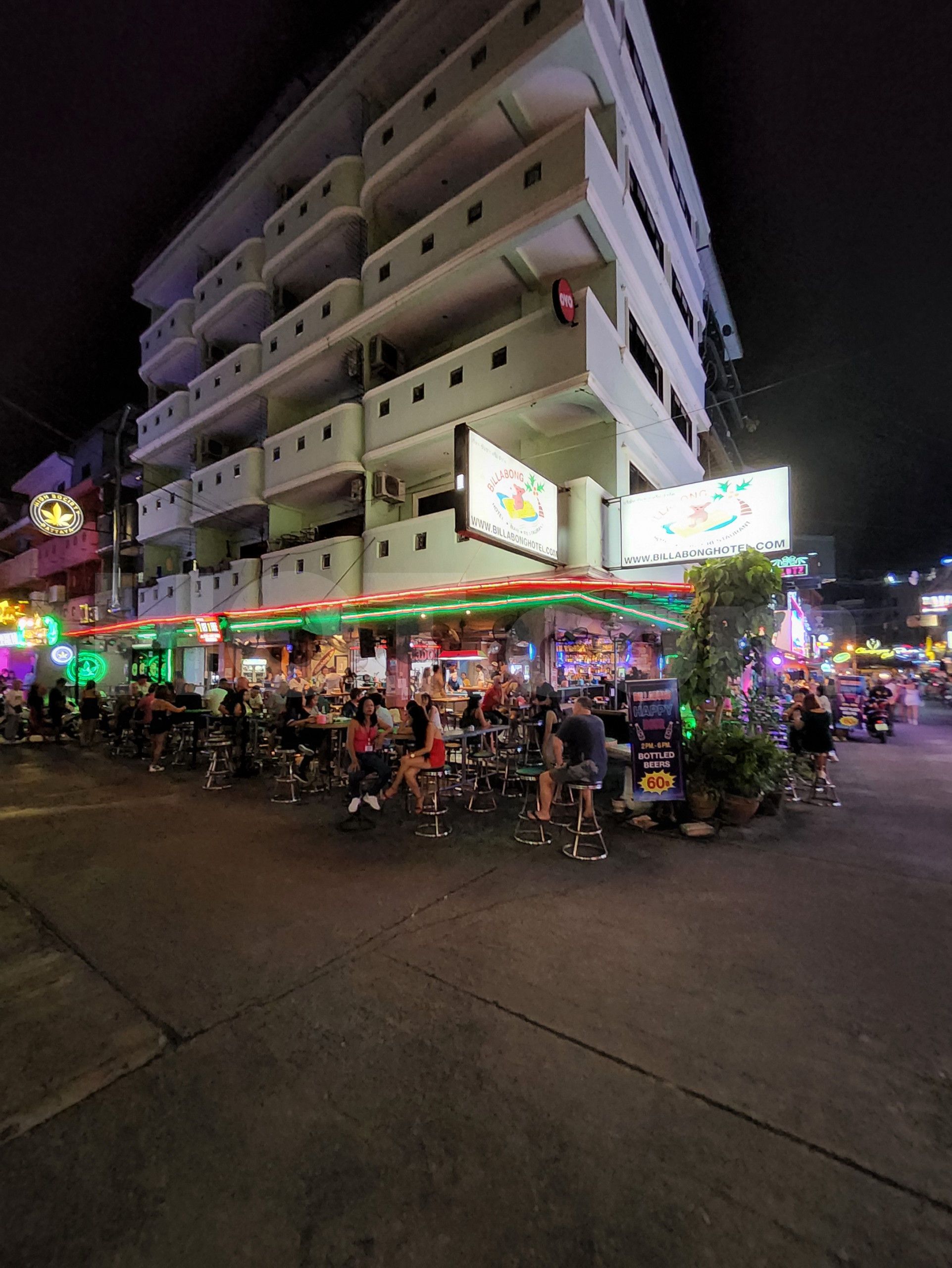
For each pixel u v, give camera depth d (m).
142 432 27.81
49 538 35.56
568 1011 3.21
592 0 12.95
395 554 16.69
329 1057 2.85
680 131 20.36
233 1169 2.21
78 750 13.59
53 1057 2.87
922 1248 1.87
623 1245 1.89
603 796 8.23
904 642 46.34
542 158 13.35
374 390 17.31
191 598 24.38
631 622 16.61
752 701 8.00
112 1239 1.94
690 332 21.55
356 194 18.72
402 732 8.41
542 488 12.06
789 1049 2.89
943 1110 2.49
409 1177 2.16
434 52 17.39
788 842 6.26
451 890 4.93
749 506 11.41
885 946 3.94
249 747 10.05
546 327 13.35
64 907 4.63
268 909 4.57
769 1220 1.98
